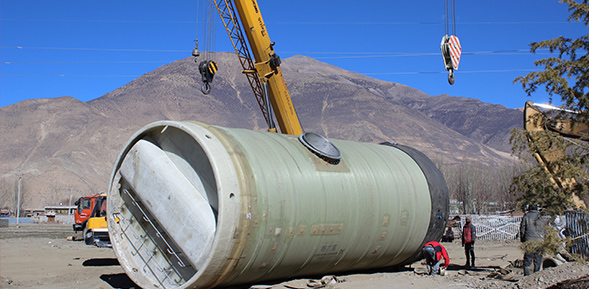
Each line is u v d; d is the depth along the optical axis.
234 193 9.54
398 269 14.87
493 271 14.76
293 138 12.29
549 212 10.48
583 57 10.61
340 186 11.68
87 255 22.45
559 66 10.70
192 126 10.44
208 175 10.25
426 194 13.87
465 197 81.38
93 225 21.47
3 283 13.89
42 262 19.50
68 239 32.75
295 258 10.96
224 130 10.89
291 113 22.62
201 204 10.10
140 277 11.03
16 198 121.75
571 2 10.82
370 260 13.04
